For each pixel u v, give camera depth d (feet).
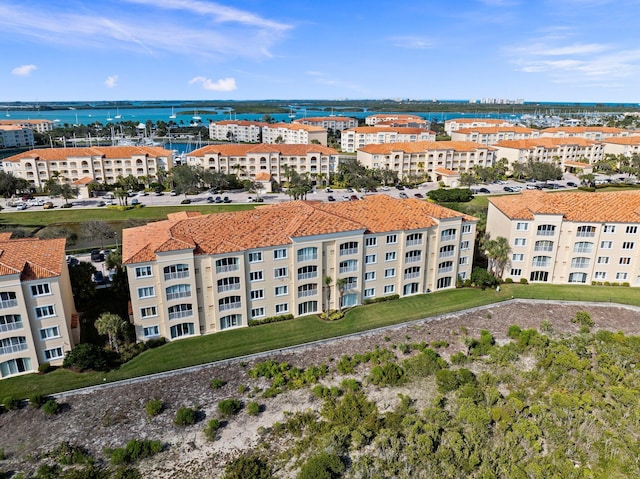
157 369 185.16
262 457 142.82
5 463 142.00
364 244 229.25
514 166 592.60
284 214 230.48
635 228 253.44
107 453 145.07
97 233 346.54
